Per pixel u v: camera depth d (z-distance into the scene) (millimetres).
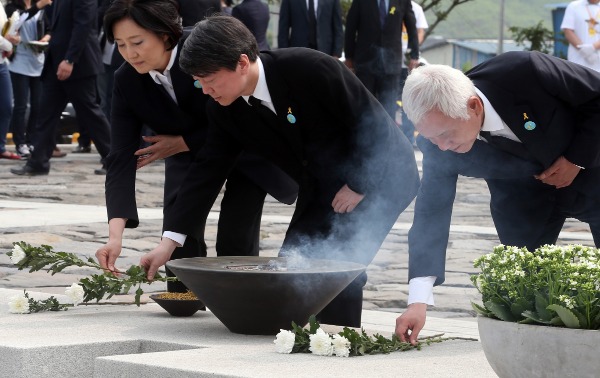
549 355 3965
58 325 5547
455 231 11766
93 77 16609
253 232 6551
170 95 6223
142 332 5398
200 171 6031
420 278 5309
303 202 6137
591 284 3939
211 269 5160
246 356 4754
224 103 5480
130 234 10789
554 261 4082
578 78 5277
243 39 5344
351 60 19328
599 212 5738
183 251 6426
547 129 5277
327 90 5633
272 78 5582
